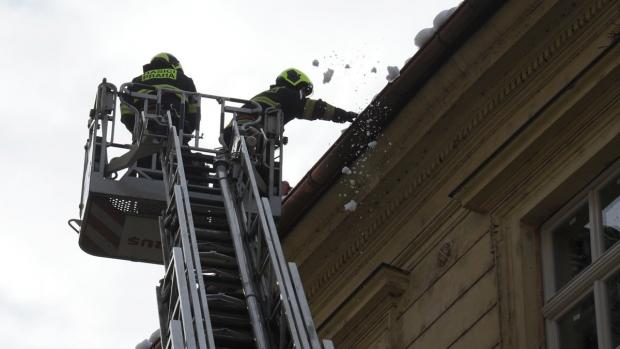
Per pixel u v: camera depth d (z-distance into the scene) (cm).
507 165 1138
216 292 1158
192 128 1442
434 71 1236
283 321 1044
